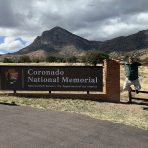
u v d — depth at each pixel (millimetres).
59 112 13633
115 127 11602
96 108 16031
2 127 10547
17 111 13281
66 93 18562
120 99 19594
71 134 10180
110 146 9258
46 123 11422
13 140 9211
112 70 18438
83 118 12680
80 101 17625
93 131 10742
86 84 18797
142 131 11453
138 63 17953
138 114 15258
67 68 18828
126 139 10141
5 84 18969
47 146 8844
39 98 18047
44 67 18875
